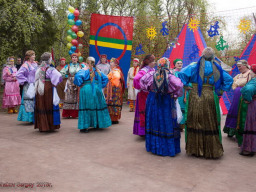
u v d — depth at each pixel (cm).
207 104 393
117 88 677
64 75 767
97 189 284
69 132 577
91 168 350
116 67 701
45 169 342
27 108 636
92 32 1035
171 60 886
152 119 420
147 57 462
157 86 401
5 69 829
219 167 361
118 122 707
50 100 555
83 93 568
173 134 411
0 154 403
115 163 373
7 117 772
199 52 851
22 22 1068
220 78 397
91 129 612
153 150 418
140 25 1109
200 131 397
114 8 1534
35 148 442
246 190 286
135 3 1517
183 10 1611
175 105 413
